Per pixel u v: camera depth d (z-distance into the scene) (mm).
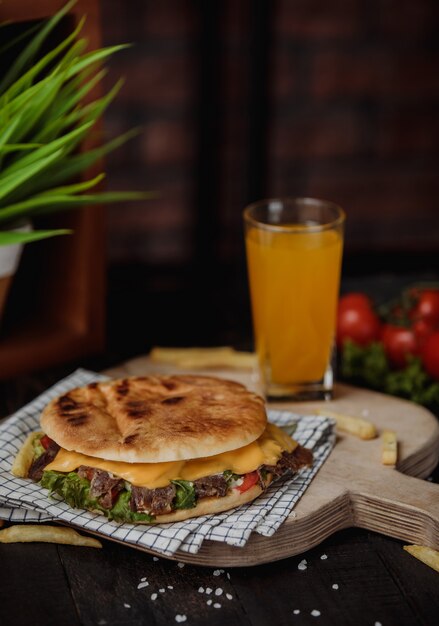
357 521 800
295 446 810
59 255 1025
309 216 952
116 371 963
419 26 1387
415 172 1460
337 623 712
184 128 1387
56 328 1028
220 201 1442
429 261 1440
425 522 774
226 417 779
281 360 922
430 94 1424
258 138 1270
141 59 1344
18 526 768
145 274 1410
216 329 1085
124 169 1390
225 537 736
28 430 841
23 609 717
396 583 748
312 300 907
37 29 959
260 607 724
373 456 838
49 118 925
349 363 976
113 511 747
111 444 749
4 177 898
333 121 1419
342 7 1364
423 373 961
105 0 1310
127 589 735
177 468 755
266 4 1214
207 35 1325
